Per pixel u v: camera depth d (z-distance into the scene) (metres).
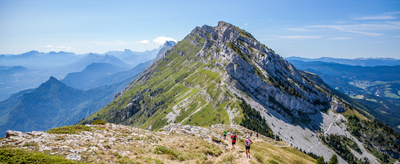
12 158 16.39
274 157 37.16
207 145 33.06
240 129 63.97
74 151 20.94
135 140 29.41
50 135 24.45
